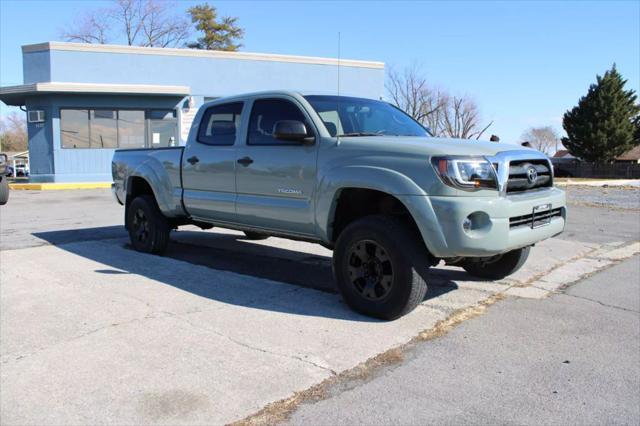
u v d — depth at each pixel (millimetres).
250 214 5707
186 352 3912
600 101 51875
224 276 6086
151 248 7234
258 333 4289
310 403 3209
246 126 5781
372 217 4625
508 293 5539
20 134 85500
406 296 4422
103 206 13820
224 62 23344
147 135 22250
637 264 6996
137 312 4781
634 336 4336
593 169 49375
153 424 2980
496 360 3844
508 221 4352
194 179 6391
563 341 4215
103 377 3527
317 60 24766
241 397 3268
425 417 3066
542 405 3209
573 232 9781
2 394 3316
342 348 4000
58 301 5102
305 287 5691
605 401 3262
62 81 21172
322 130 5039
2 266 6516
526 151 4887
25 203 14633
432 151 4293
